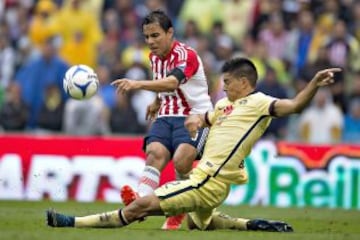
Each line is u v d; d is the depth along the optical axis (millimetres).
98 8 68375
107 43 65750
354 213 41844
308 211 42750
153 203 27828
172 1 69938
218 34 65688
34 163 47375
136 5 69312
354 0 67875
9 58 66625
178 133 31016
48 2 68625
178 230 29094
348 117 61750
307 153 48094
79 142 47594
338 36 63750
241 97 28812
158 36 31094
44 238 25234
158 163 30906
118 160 47406
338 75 61594
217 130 28641
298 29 66188
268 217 38156
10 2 71125
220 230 29344
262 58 64062
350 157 48312
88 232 26984
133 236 26172
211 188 28172
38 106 62594
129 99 60469
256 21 67812
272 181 47750
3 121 61625
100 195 47344
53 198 47375
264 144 47906
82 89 31844
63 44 66938
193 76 31375
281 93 60250
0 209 38656
